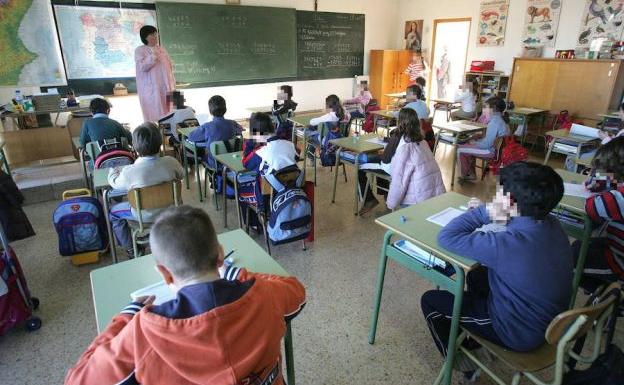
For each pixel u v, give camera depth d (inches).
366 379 71.1
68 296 95.1
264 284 37.1
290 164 103.0
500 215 53.1
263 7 271.3
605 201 69.8
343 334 82.1
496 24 273.6
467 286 69.5
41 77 204.1
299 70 303.3
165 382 29.9
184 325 29.9
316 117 189.3
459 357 65.4
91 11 210.5
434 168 113.2
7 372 73.0
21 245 119.0
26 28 195.2
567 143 156.7
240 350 31.3
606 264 77.0
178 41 243.6
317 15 299.9
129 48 226.7
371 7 328.5
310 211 105.8
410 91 183.9
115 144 132.5
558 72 225.5
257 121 108.3
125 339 31.4
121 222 101.7
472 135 182.7
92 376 31.2
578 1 229.8
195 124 179.0
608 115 192.7
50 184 153.9
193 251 32.9
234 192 127.8
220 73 265.9
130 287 50.5
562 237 52.2
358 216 140.9
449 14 305.1
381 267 72.8
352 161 149.6
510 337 52.6
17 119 180.7
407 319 86.7
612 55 210.8
